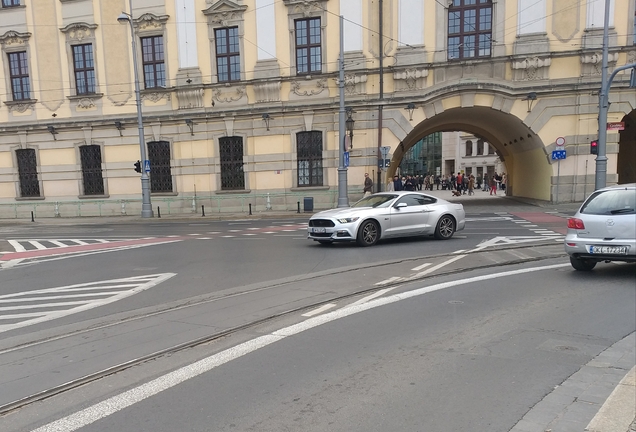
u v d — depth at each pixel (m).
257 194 26.47
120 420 3.53
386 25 24.16
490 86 23.34
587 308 6.20
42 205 29.53
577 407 3.50
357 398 3.80
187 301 7.11
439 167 81.50
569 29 22.75
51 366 4.68
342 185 21.53
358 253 11.06
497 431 3.22
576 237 8.16
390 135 24.55
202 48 26.39
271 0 25.33
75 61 28.48
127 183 28.33
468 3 23.67
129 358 4.82
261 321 5.96
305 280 8.26
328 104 24.95
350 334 5.37
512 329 5.42
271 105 25.66
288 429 3.34
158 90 27.14
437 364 4.45
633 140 29.27
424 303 6.59
